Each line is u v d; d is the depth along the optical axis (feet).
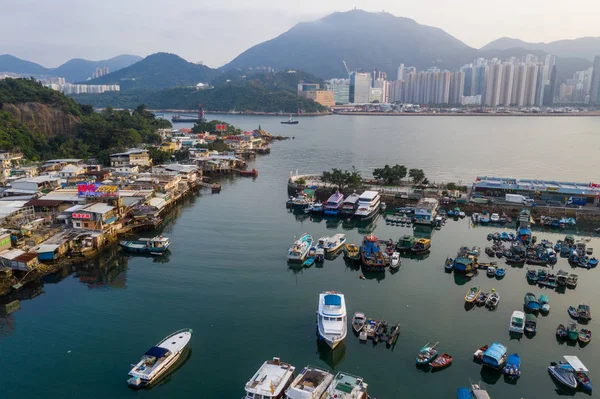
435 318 269.23
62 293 298.35
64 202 425.69
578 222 465.88
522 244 381.81
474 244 398.83
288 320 264.93
